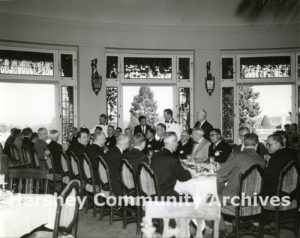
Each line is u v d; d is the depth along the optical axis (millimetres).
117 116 9383
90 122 8891
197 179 4055
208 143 5734
